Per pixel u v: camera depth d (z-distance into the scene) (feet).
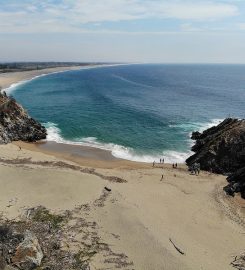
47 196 166.81
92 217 148.56
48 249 125.18
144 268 117.60
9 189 172.24
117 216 148.66
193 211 161.89
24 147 258.98
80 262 118.73
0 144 252.42
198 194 182.09
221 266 120.98
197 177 206.18
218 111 419.95
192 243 133.59
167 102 478.59
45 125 325.42
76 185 179.52
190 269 116.88
